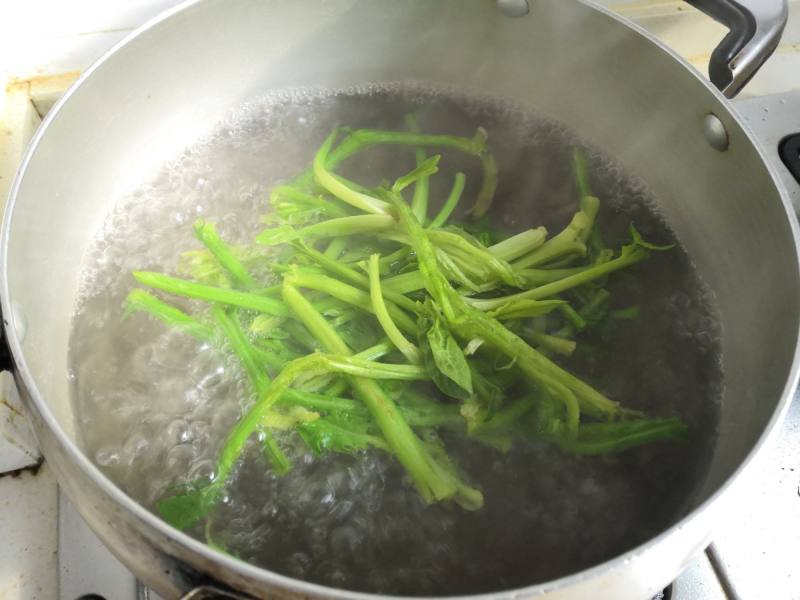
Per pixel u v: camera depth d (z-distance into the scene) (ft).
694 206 1.03
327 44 1.10
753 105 1.19
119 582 0.82
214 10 0.98
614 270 0.99
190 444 0.85
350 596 0.53
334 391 0.86
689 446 0.86
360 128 1.14
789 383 0.68
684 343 0.95
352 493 0.81
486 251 0.92
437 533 0.78
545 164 1.12
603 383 0.90
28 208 0.85
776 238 0.85
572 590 0.56
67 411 0.87
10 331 0.68
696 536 0.61
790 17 1.30
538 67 1.10
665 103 0.99
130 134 1.03
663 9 1.26
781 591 0.81
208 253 0.96
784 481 0.87
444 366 0.82
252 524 0.78
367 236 0.99
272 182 1.08
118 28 1.11
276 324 0.92
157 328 0.94
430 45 1.13
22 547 0.85
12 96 1.12
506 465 0.83
